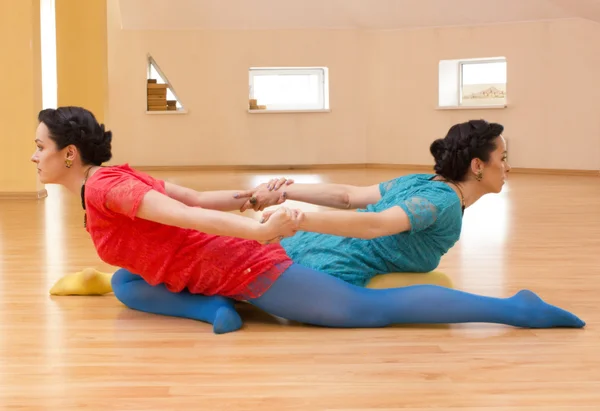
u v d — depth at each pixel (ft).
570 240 14.66
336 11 36.63
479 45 35.14
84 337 7.79
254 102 37.60
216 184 28.68
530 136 34.47
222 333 7.91
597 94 32.91
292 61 37.22
